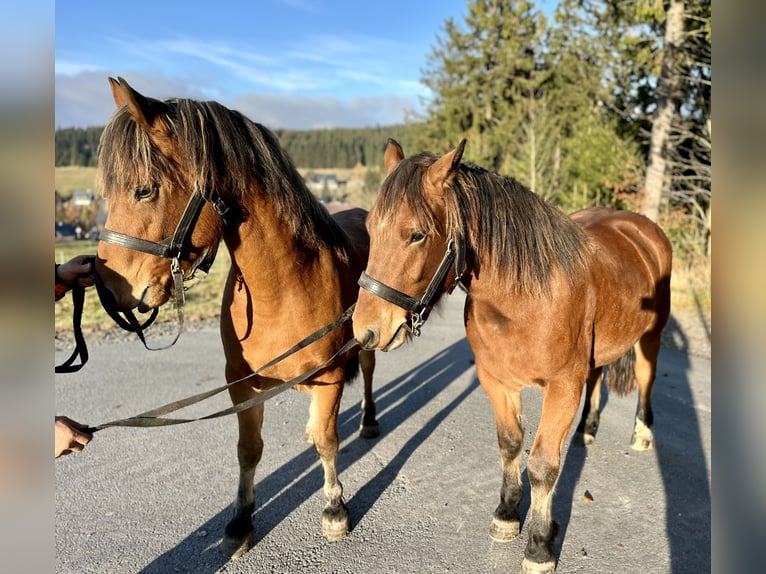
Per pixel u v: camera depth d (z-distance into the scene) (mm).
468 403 4426
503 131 19391
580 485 3020
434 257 1968
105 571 2387
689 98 10320
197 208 1969
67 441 1673
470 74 22609
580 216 3660
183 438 3852
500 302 2178
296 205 2289
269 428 4004
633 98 13023
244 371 2461
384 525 2703
